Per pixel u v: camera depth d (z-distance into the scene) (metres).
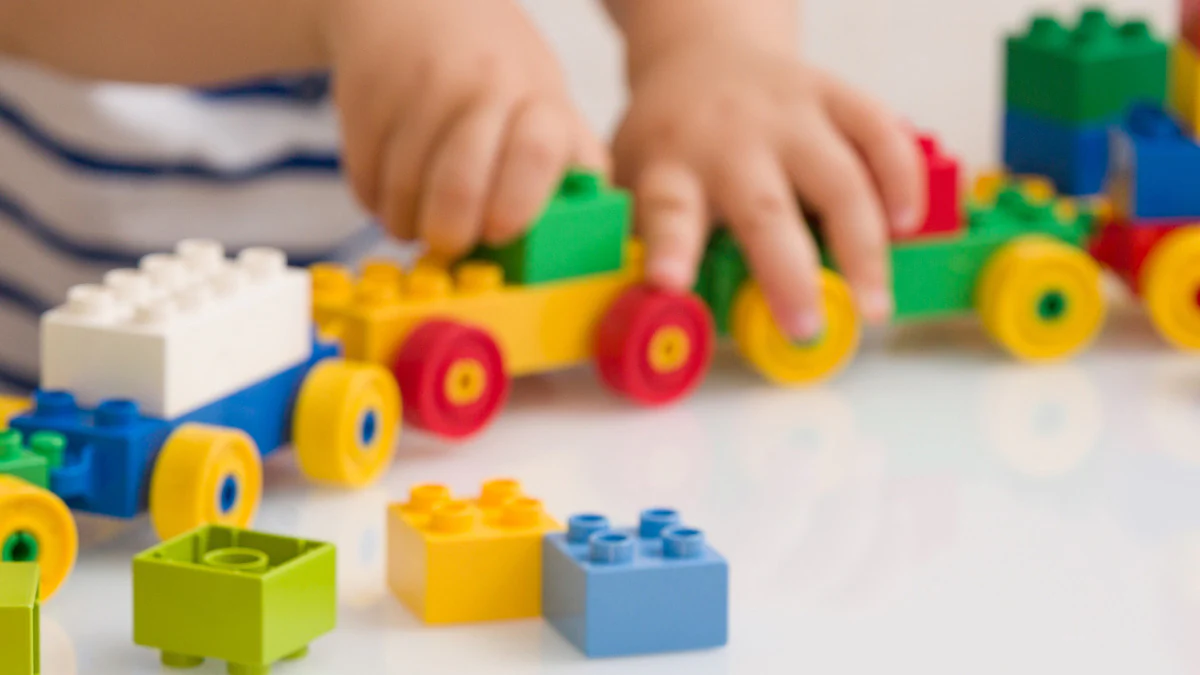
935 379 0.92
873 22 1.62
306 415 0.79
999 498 0.79
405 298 0.85
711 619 0.68
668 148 0.92
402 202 0.87
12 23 0.92
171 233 1.14
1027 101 1.06
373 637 0.69
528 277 0.87
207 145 1.13
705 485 0.80
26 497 0.69
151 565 0.66
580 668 0.67
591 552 0.68
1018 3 1.64
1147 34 1.04
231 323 0.77
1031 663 0.67
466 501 0.72
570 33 1.62
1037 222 0.97
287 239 1.17
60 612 0.70
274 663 0.67
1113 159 0.98
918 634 0.69
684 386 0.89
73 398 0.75
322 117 1.17
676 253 0.88
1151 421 0.87
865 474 0.81
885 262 0.92
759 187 0.90
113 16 0.90
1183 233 0.96
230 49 0.90
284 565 0.66
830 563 0.73
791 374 0.91
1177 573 0.73
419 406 0.83
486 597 0.70
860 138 0.93
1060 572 0.73
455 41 0.87
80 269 1.14
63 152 1.13
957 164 0.95
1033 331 0.95
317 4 0.88
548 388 0.91
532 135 0.86
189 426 0.75
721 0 0.97
